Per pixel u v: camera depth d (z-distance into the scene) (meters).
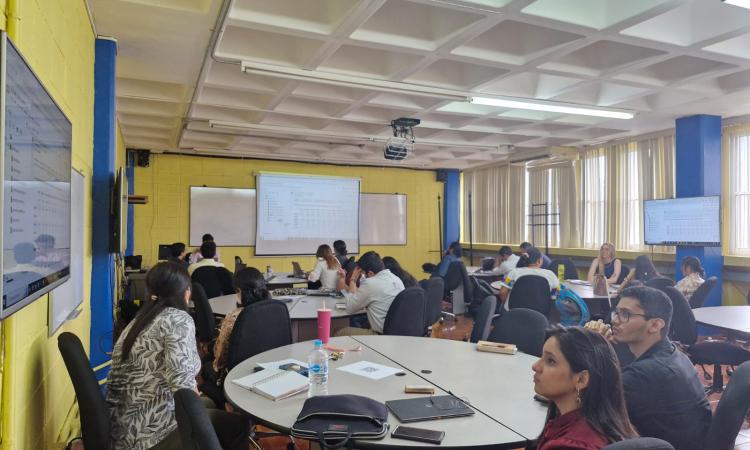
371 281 3.51
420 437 1.39
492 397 1.76
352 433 1.39
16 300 1.12
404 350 2.46
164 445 1.67
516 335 2.66
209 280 5.03
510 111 5.73
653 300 1.63
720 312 3.68
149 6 2.96
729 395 1.46
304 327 3.72
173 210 8.26
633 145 6.80
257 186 8.70
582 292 4.68
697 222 5.55
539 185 8.41
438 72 4.39
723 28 3.29
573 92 4.92
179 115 5.69
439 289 4.38
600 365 1.09
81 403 1.57
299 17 3.23
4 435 1.33
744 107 5.19
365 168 9.72
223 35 3.68
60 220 1.69
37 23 1.63
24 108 1.20
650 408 1.46
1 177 0.98
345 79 4.09
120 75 4.29
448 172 10.32
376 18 3.41
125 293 6.01
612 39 3.37
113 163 3.42
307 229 9.02
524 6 2.88
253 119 5.94
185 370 1.70
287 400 1.71
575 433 1.07
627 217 6.84
